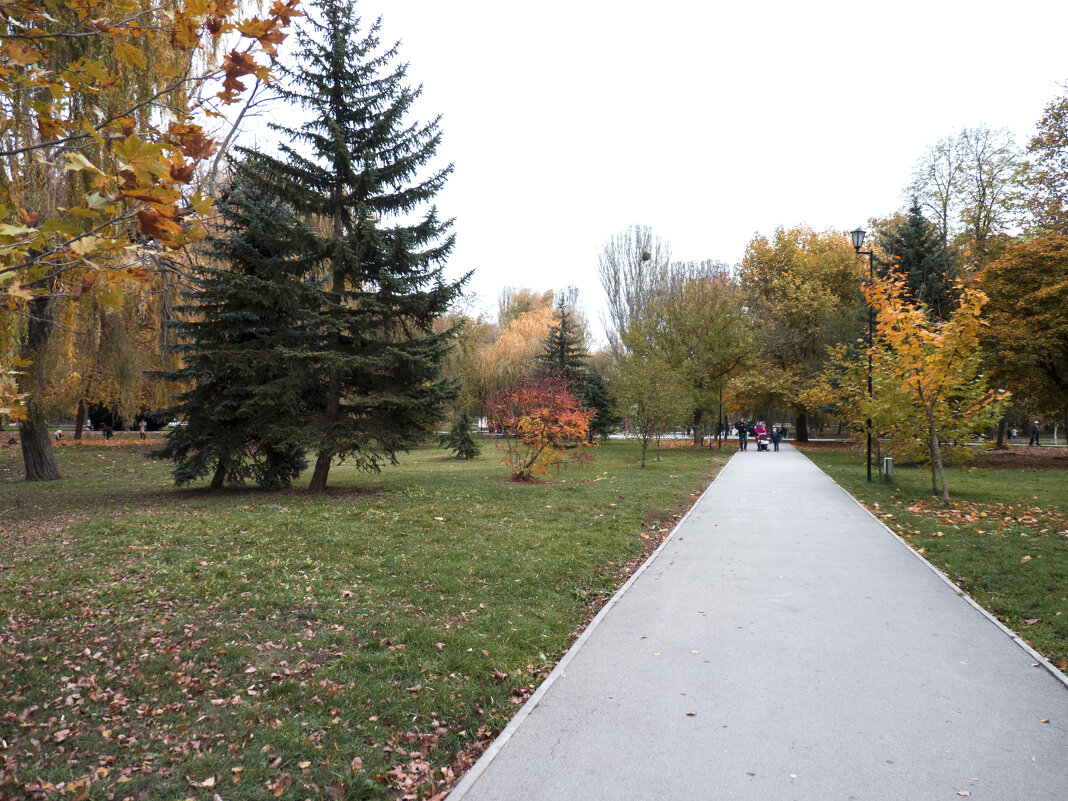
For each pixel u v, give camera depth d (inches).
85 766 151.6
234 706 182.9
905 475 844.6
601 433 1628.9
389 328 620.1
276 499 582.6
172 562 336.8
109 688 192.5
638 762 151.2
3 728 167.3
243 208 557.9
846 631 241.1
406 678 203.0
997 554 358.9
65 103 129.6
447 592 293.7
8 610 258.2
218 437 612.7
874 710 176.7
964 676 199.2
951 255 1242.0
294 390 590.9
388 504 551.2
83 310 658.8
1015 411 1569.9
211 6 117.7
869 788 139.4
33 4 127.0
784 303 1601.9
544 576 320.8
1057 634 237.3
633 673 203.9
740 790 139.0
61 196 462.0
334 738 165.9
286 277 605.9
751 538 420.8
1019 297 951.6
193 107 129.8
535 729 167.9
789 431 2600.9
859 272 1578.5
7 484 734.5
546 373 1433.3
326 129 585.6
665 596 289.0
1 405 131.6
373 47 599.2
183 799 138.8
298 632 241.3
